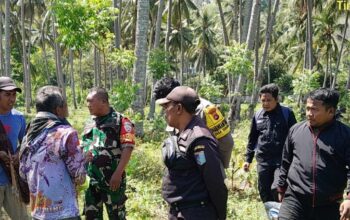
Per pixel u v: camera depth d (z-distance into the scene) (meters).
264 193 5.79
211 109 3.58
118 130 4.42
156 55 18.55
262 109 5.91
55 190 3.48
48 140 3.48
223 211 3.12
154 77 18.58
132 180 7.65
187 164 3.09
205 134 3.07
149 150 11.02
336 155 3.61
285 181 4.05
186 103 3.13
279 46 39.38
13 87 4.27
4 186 4.30
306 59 28.22
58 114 3.62
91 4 9.70
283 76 46.69
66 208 3.52
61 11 9.58
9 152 4.20
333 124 3.68
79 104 44.97
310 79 19.28
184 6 31.92
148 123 14.80
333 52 35.47
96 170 4.45
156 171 8.59
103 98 4.43
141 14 13.09
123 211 4.61
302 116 16.20
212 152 3.02
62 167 3.52
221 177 3.03
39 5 35.53
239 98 16.80
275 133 5.69
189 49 44.50
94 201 4.59
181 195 3.13
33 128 3.55
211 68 43.69
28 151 3.56
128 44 34.28
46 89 3.61
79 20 9.60
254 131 6.00
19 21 38.41
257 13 15.58
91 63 58.34
